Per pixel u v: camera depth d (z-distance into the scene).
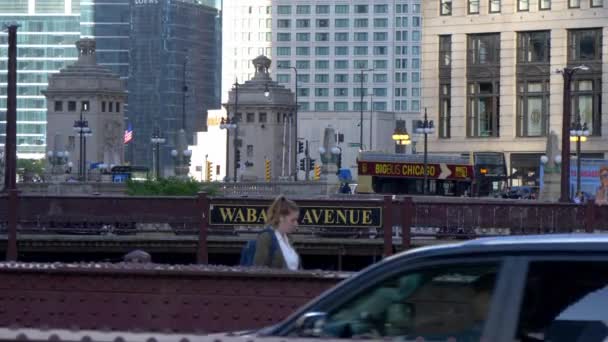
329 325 17.36
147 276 33.78
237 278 33.41
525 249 16.16
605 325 15.43
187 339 14.44
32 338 14.38
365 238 86.00
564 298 15.80
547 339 15.66
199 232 79.62
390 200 78.50
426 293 16.80
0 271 34.34
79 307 34.03
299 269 34.78
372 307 17.19
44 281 34.22
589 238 16.12
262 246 34.12
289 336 17.09
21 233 82.06
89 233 84.56
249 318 33.38
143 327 33.66
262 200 79.50
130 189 158.00
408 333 16.75
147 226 84.62
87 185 194.88
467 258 16.55
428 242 81.81
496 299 16.09
